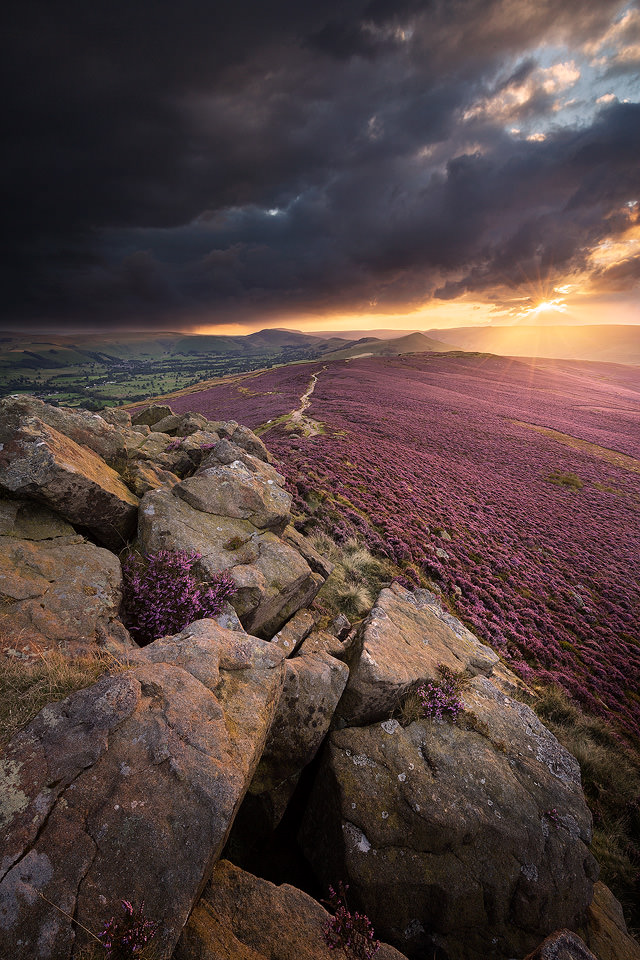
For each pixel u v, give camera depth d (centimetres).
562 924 647
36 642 600
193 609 843
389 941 599
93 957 321
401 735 803
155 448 1661
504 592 2311
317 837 685
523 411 8638
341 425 5491
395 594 1277
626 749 1364
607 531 3825
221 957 400
